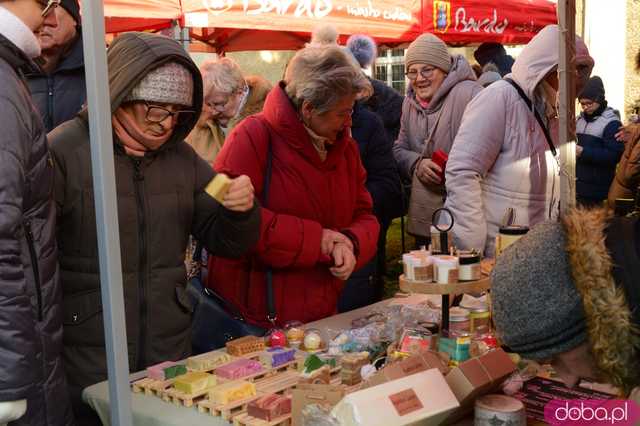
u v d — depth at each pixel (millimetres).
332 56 2381
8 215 1504
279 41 6273
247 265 2531
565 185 2484
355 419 1441
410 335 1942
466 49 10523
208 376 1816
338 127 2453
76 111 2955
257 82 4168
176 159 2240
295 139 2463
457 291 1904
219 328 2480
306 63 2393
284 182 2494
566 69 2432
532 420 1612
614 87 8180
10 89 1576
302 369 1938
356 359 1848
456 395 1597
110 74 2023
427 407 1521
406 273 1975
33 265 1666
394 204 3883
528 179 2883
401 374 1609
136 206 2104
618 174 4469
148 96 2025
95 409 1878
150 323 2133
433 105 4047
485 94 2848
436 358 1713
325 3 4719
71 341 2059
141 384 1848
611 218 1106
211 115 3689
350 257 2469
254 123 2504
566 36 2410
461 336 1886
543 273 1107
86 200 2037
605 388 1759
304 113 2432
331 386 1619
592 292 1035
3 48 1593
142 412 1729
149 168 2143
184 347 2246
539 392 1756
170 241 2184
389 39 5609
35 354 1536
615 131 5027
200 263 2770
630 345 1032
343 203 2627
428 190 3930
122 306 1602
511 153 2848
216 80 3627
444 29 5824
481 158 2812
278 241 2404
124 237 2076
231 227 2227
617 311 1014
